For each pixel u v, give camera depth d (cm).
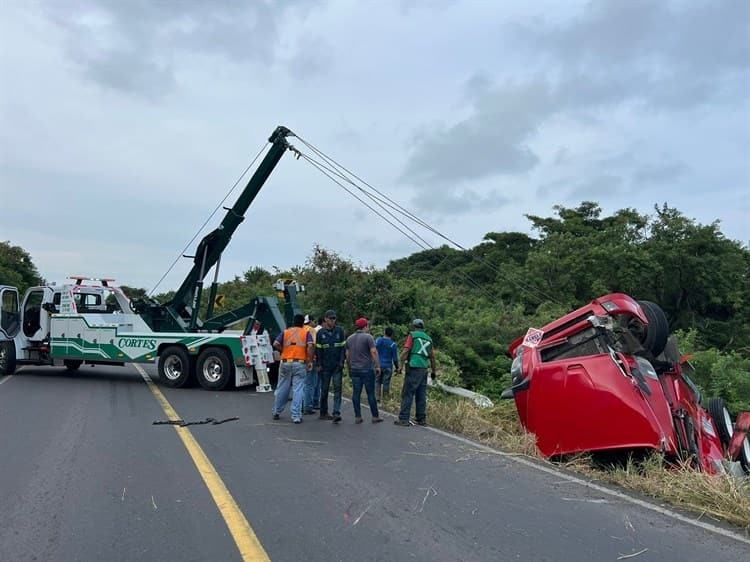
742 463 932
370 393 1005
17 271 4978
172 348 1429
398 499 584
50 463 698
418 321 1014
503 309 2167
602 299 864
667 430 715
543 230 3784
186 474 657
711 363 1622
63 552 448
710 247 2778
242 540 471
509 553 456
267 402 1209
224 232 1553
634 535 499
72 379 1554
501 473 689
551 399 768
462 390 1252
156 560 434
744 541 491
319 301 1959
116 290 1633
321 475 663
